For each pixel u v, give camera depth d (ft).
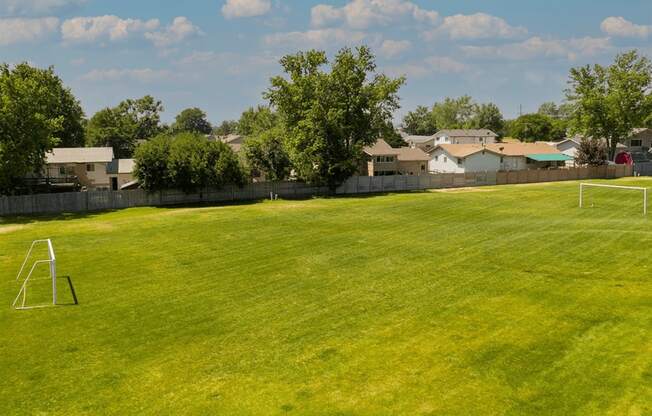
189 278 79.92
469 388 43.98
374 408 41.45
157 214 152.56
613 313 59.62
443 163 286.46
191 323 60.80
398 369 47.78
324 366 48.80
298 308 64.80
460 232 111.04
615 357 48.39
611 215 131.44
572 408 40.34
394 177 225.76
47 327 60.59
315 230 118.32
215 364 49.90
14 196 161.99
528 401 41.63
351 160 204.64
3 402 43.80
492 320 58.80
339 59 205.77
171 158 178.70
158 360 51.19
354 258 89.61
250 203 184.14
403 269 81.46
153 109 376.89
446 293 68.85
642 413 39.24
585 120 294.87
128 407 42.60
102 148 239.30
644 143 341.62
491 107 569.23
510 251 90.84
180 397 43.98
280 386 45.32
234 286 75.00
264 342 54.70
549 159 283.18
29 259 95.09
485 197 181.78
